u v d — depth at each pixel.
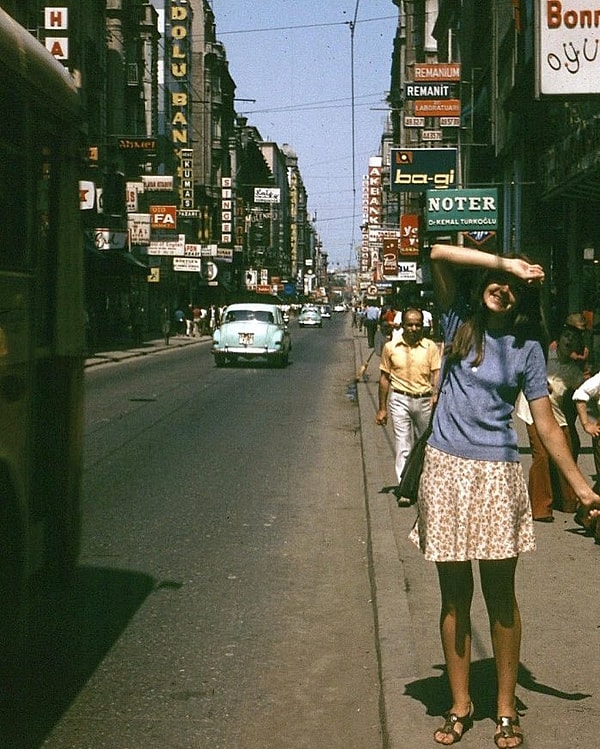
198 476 12.77
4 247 5.04
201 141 96.12
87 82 47.50
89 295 45.91
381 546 8.41
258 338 34.22
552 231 26.00
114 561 8.57
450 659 4.72
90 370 31.91
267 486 12.20
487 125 34.19
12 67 5.20
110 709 5.36
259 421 18.83
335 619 7.06
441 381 4.71
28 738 4.96
